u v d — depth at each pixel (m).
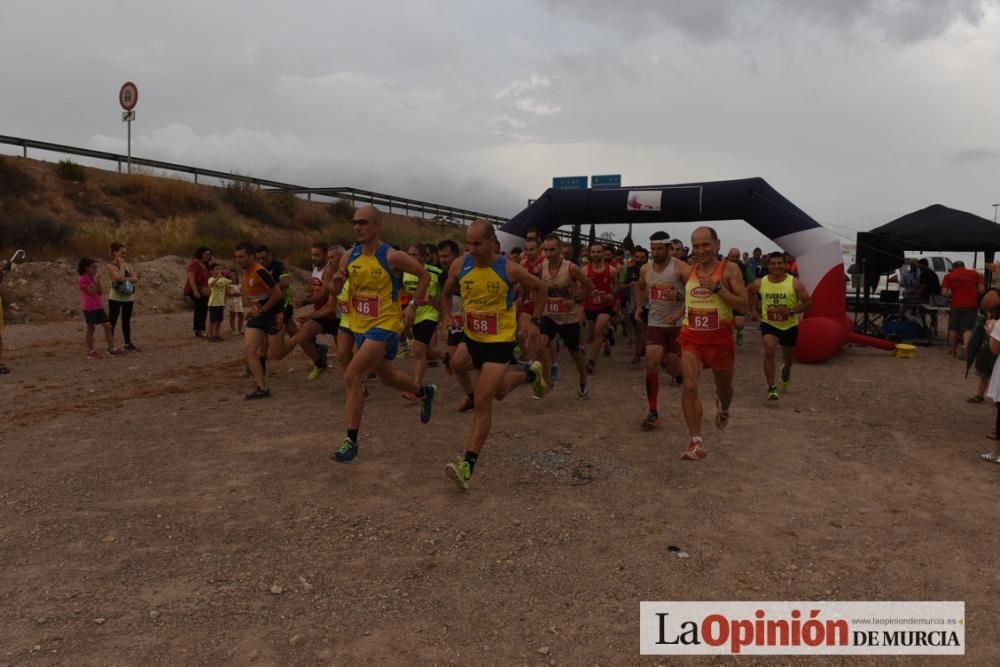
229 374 9.52
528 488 4.96
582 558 3.87
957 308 12.41
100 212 24.34
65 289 16.67
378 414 7.12
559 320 7.85
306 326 7.98
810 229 12.01
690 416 5.54
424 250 9.40
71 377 9.22
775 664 2.93
